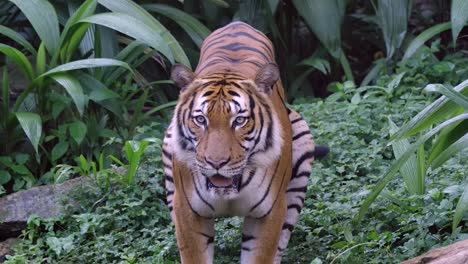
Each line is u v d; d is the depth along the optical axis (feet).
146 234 33.06
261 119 25.25
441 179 32.89
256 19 49.06
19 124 40.60
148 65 49.06
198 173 25.36
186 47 49.62
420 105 42.22
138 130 40.34
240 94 25.04
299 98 49.34
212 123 24.62
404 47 50.83
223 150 24.25
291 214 29.22
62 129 39.99
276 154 25.63
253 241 26.68
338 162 37.42
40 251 32.89
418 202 31.01
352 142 39.04
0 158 39.50
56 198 36.09
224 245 31.53
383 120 41.39
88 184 36.63
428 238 29.09
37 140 37.47
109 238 32.63
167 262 30.19
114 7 41.45
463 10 34.53
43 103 40.73
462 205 26.18
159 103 46.96
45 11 39.75
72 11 44.62
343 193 34.24
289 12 52.06
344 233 30.04
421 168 31.96
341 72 53.31
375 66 49.06
